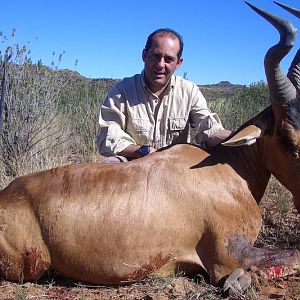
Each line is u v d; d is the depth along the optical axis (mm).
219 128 2010
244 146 1718
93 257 1551
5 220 1570
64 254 1554
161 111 2045
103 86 4945
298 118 1586
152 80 1979
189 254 1596
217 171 1649
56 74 3697
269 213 2379
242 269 1564
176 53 1974
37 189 1600
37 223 1562
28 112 3332
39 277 1603
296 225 2242
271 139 1664
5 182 2801
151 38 1981
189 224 1576
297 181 1649
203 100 2076
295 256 1625
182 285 1562
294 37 1503
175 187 1589
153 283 1586
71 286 1600
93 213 1551
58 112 3963
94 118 4152
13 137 3232
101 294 1549
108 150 1948
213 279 1577
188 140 2102
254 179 1718
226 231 1577
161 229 1558
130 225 1548
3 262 1574
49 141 3678
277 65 1545
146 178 1603
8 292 1538
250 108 4797
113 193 1576
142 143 2061
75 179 1609
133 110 2025
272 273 1584
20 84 3455
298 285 1580
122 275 1567
